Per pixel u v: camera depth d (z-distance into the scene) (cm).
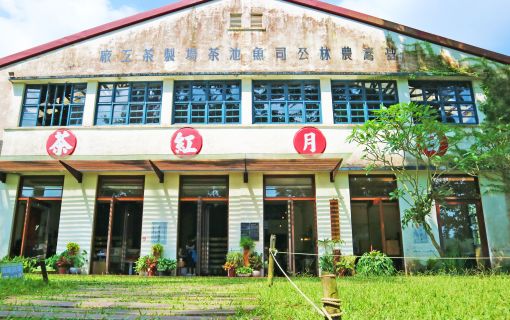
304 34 1486
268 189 1358
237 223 1311
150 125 1390
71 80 1444
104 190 1364
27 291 728
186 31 1490
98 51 1471
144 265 1254
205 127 1383
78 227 1317
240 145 1369
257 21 1501
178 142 1366
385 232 1325
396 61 1464
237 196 1331
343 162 1352
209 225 1330
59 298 659
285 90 1445
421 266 1278
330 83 1438
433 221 1319
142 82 1455
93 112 1415
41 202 1359
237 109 1425
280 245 1315
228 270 1237
